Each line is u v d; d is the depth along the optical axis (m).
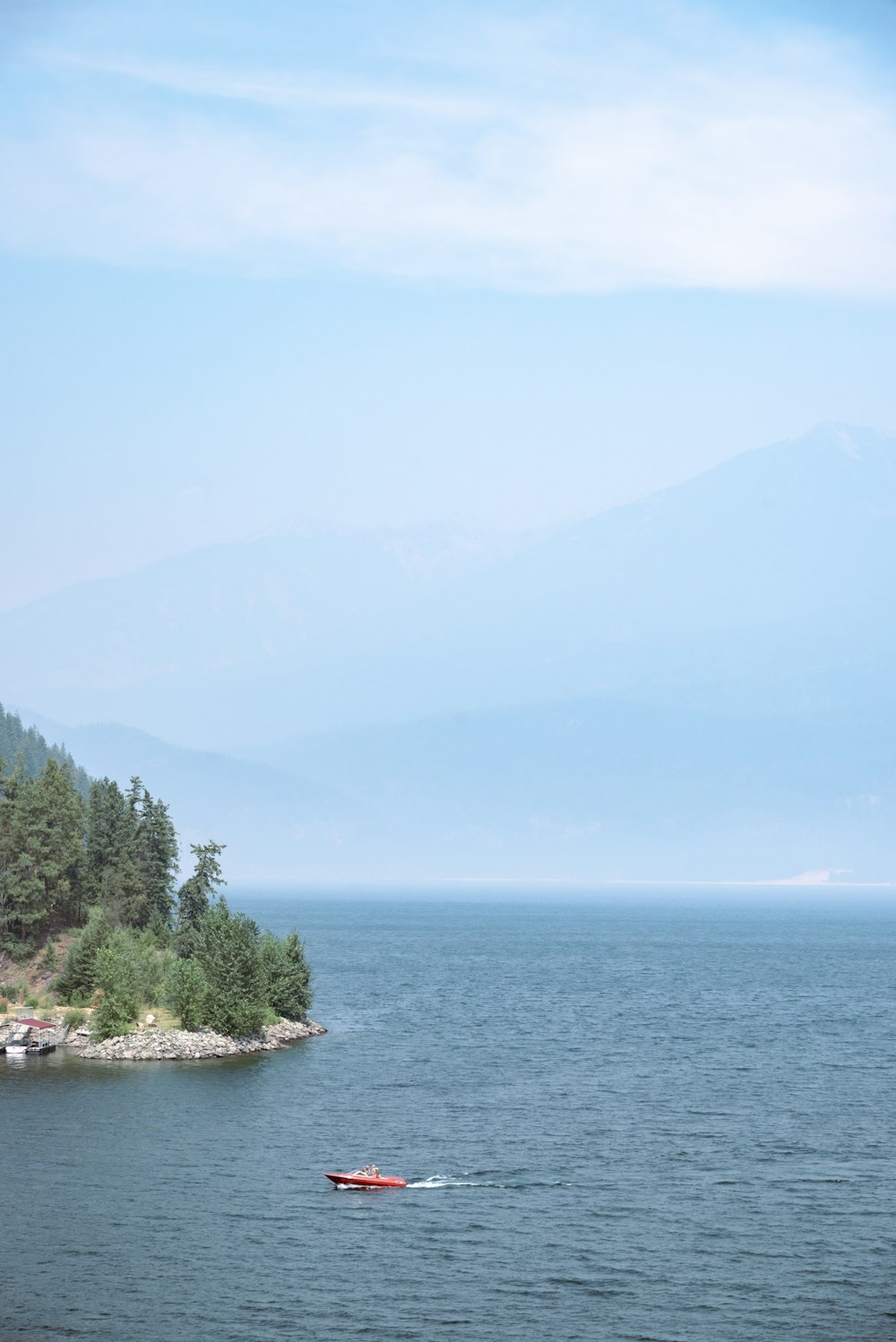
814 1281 143.12
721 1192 172.12
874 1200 169.50
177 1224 157.00
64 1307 134.00
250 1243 151.62
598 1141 197.12
